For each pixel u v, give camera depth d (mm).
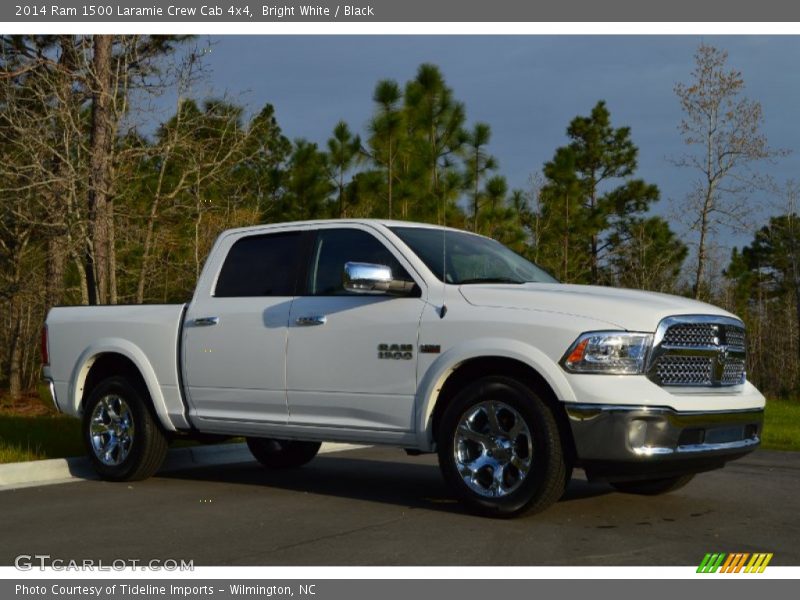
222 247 7832
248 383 7324
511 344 6090
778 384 40188
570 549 5480
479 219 25422
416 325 6512
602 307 6031
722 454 6195
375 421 6703
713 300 31688
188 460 9227
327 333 6926
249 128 14312
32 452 9234
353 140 24734
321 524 6215
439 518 6348
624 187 43281
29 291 18625
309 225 7398
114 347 8086
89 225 13547
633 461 5824
